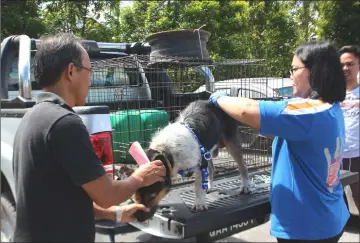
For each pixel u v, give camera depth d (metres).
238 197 3.31
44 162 1.64
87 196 1.77
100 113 2.71
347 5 14.47
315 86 2.31
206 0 12.83
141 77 4.68
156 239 3.29
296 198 2.31
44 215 1.67
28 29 11.13
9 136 3.24
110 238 2.51
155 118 3.92
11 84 4.00
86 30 13.90
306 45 2.39
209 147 3.37
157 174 2.15
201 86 4.86
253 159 4.48
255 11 15.85
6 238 3.40
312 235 2.28
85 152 1.66
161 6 12.70
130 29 13.26
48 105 1.71
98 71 4.21
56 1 13.55
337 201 2.44
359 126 4.20
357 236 4.45
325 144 2.25
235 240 4.23
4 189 3.46
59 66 1.79
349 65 4.18
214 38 12.70
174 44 4.16
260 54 15.31
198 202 2.94
